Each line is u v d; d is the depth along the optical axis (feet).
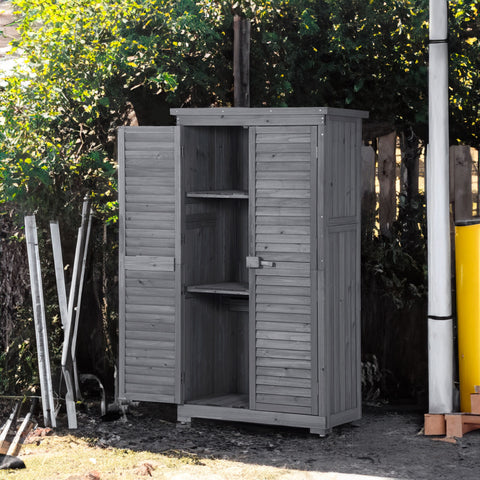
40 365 24.76
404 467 22.13
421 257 26.05
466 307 24.34
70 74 26.11
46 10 26.02
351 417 24.27
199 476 21.75
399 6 26.00
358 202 24.32
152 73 26.45
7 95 25.94
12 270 26.14
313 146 23.32
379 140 26.35
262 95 26.73
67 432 24.35
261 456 22.82
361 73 26.32
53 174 26.27
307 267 23.49
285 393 23.81
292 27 26.55
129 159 24.71
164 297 24.63
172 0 26.27
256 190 23.79
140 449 23.30
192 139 24.59
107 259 26.37
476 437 23.67
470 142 26.05
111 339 26.50
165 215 24.54
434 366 24.03
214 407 24.36
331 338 23.68
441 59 23.79
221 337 25.58
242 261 25.62
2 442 23.73
